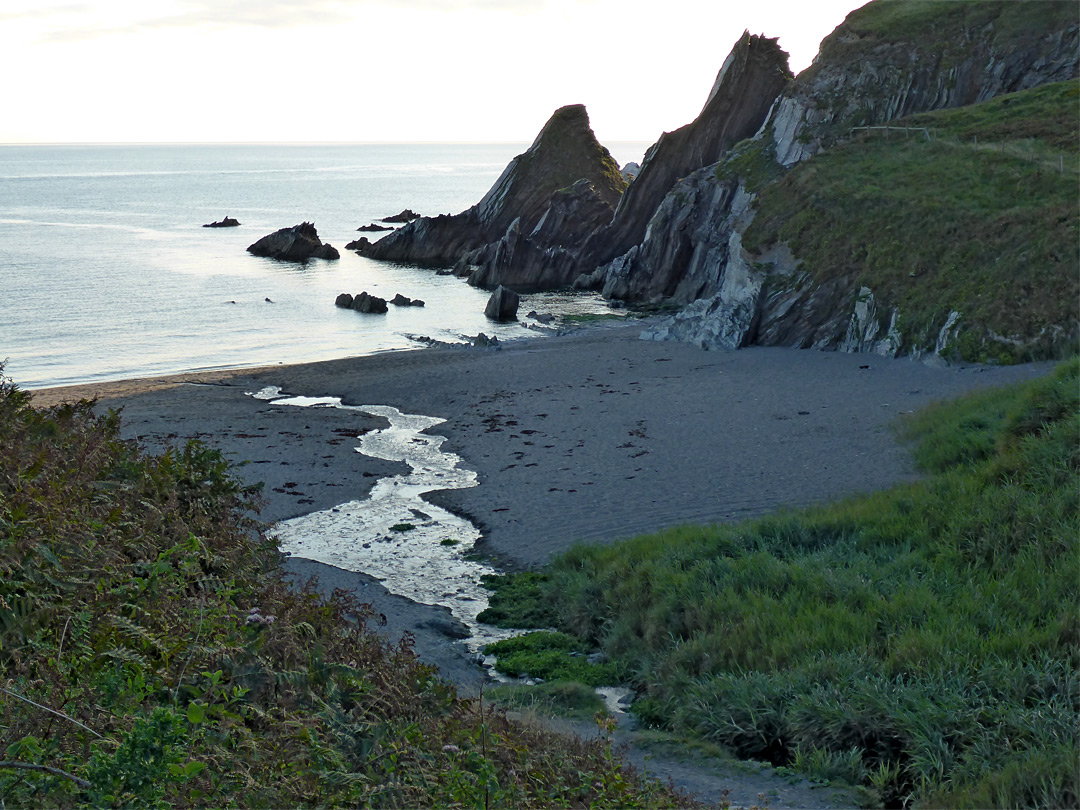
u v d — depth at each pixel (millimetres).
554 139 109188
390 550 22266
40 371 48156
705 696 12289
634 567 18375
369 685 6637
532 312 67500
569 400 37375
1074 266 39188
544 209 106750
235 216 161000
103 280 83312
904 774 9641
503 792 5766
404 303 71688
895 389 35594
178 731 3908
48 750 4113
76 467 8352
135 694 4934
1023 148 53844
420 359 48625
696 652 13945
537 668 15227
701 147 87938
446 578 20578
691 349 47906
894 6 78312
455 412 36531
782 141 71125
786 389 37000
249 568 7953
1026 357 37250
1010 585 14266
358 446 31781
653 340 51562
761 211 56469
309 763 5117
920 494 20172
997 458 21125
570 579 18984
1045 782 7914
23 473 7430
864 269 46469
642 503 24625
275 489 26766
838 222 50656
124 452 9914
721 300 54469
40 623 5461
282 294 77188
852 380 37875
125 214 164125
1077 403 22234
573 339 55219
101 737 4312
